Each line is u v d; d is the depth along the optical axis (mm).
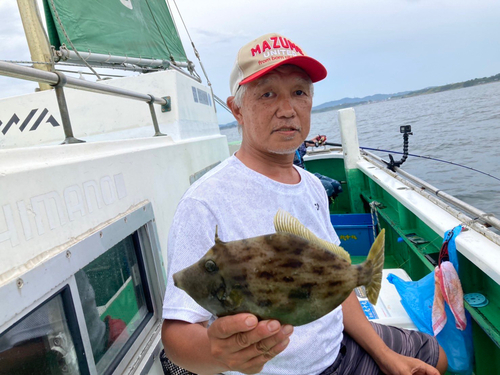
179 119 3326
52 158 1386
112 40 4605
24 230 1135
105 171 1679
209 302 1018
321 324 1646
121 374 1642
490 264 2043
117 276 1775
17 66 1399
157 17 5848
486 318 2156
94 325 1529
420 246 3217
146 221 2041
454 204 2918
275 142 1503
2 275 1035
